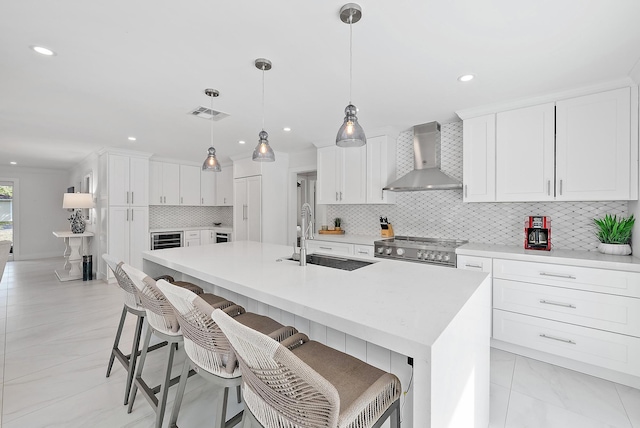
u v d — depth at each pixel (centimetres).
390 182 366
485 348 157
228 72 216
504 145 272
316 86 240
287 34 170
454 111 298
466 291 138
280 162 519
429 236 359
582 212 266
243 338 83
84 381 212
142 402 190
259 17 155
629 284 200
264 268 188
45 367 230
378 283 152
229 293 216
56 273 545
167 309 153
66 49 185
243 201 530
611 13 149
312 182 615
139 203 505
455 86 238
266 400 88
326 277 165
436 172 326
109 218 470
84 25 161
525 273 241
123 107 287
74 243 511
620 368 203
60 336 284
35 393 197
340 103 278
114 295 414
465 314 120
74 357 245
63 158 573
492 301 257
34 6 146
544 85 234
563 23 158
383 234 383
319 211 531
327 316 112
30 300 393
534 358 243
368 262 220
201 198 638
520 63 201
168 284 127
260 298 140
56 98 264
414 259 308
